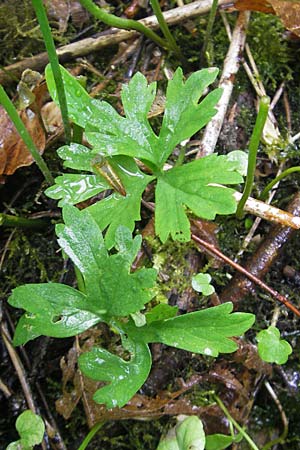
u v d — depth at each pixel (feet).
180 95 0.80
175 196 0.78
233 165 0.77
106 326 0.86
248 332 0.88
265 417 0.87
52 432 0.85
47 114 0.91
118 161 0.81
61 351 0.87
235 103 0.96
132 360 0.73
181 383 0.85
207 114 0.79
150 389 0.84
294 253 0.90
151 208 0.88
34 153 0.81
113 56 0.98
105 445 0.85
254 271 0.87
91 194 0.80
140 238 0.72
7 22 0.97
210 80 0.80
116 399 0.71
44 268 0.89
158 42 0.97
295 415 0.87
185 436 0.79
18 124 0.78
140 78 0.81
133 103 0.81
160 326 0.73
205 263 0.89
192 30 0.99
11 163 0.87
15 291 0.71
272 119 0.95
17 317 0.89
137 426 0.85
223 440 0.81
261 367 0.86
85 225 0.72
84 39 0.97
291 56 0.98
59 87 0.77
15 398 0.86
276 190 0.92
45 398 0.87
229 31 0.98
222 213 0.75
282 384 0.87
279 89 0.97
